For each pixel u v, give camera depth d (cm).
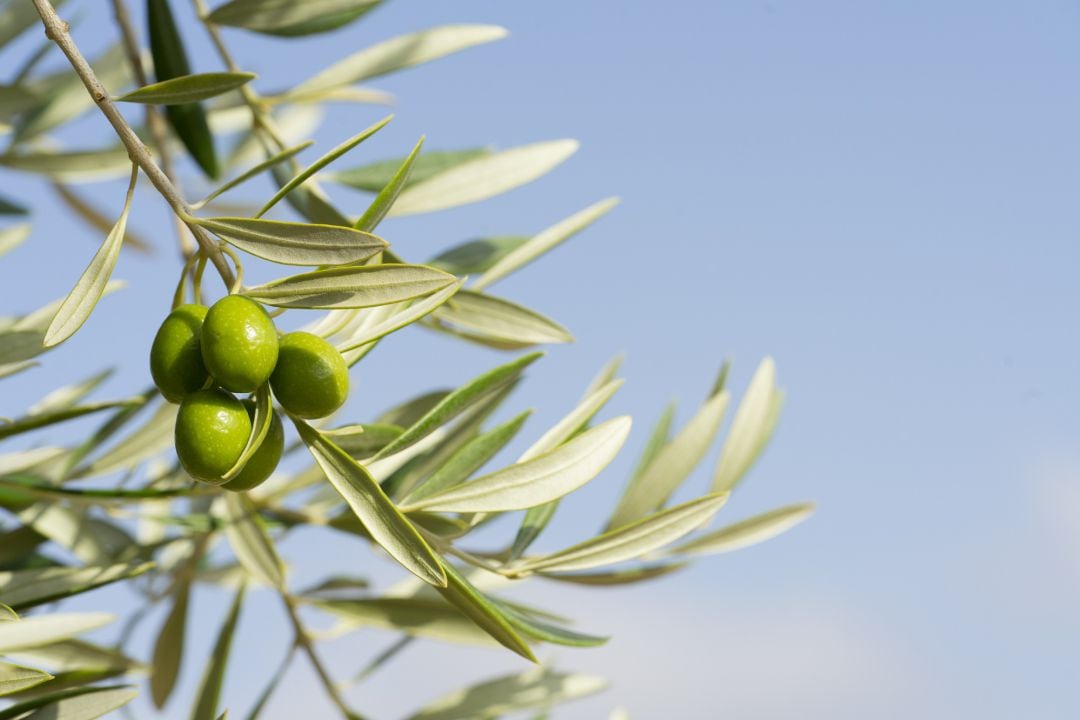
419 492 92
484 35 108
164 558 117
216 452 86
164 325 87
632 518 101
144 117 129
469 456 92
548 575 100
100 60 127
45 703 95
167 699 112
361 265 86
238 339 85
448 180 105
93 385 106
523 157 106
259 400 86
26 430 99
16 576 99
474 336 106
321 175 106
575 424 94
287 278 86
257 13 105
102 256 87
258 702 107
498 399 104
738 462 103
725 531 101
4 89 112
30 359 98
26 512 105
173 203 87
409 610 105
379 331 88
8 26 117
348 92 107
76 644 104
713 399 102
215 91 88
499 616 89
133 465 105
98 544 107
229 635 108
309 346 86
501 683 108
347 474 87
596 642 93
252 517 105
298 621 107
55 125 123
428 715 107
